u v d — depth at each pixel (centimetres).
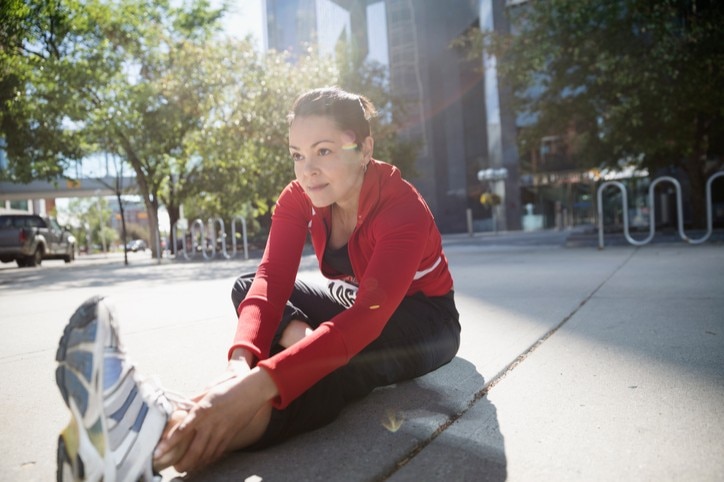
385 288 122
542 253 820
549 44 975
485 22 2584
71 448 90
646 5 889
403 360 147
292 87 1255
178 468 101
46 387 191
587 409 145
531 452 120
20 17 986
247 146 1295
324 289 169
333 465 116
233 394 102
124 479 91
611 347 212
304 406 121
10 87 1100
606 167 1115
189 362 215
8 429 148
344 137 134
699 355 194
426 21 3134
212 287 552
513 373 183
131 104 1341
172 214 1861
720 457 113
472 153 3112
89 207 6688
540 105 1124
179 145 1565
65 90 1230
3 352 258
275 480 109
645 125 973
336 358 114
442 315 161
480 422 139
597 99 1048
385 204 138
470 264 660
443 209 3133
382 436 131
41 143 1317
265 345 126
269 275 142
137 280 708
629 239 894
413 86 3108
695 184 1036
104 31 1345
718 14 877
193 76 1312
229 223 1945
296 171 141
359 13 3272
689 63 873
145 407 96
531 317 286
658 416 138
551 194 2467
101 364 89
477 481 107
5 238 1438
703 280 404
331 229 154
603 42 948
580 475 108
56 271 1084
